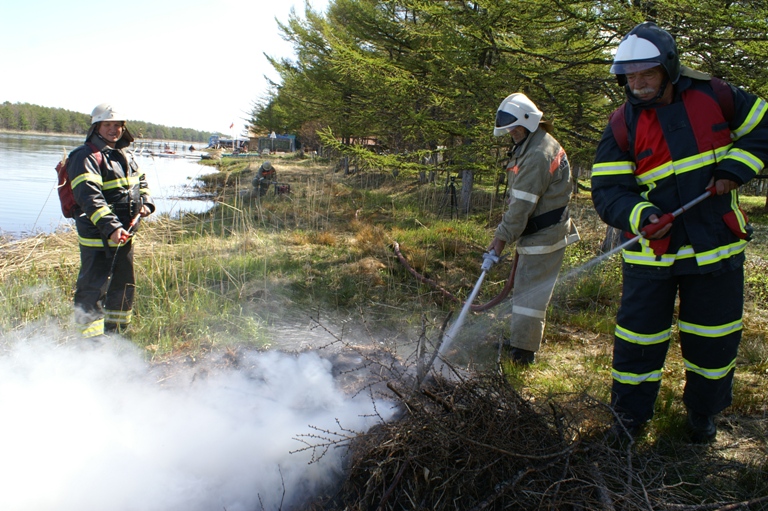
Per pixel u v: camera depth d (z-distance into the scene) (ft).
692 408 9.29
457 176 44.09
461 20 24.26
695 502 7.84
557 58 23.43
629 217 8.47
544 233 12.78
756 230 33.60
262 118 121.08
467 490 7.45
